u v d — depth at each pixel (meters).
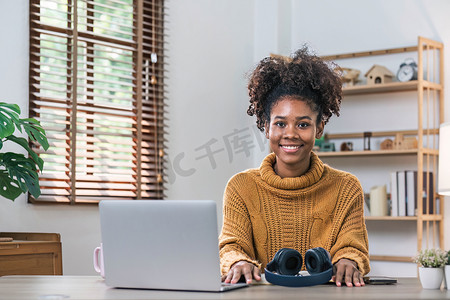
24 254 2.90
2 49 3.48
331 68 1.87
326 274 1.58
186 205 1.46
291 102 1.79
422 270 1.51
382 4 4.68
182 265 1.48
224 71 4.67
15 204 3.47
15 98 3.54
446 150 2.56
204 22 4.56
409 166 4.52
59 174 3.72
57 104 3.70
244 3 4.85
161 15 4.29
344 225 1.84
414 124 4.53
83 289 1.55
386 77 4.49
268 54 4.85
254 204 1.90
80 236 3.77
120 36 4.13
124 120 4.04
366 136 4.53
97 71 3.91
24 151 3.54
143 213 1.51
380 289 1.49
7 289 1.56
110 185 3.92
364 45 4.73
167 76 4.30
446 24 4.48
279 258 1.59
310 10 4.93
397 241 4.51
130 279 1.54
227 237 1.85
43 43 3.73
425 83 4.27
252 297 1.34
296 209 1.87
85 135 3.91
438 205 4.41
